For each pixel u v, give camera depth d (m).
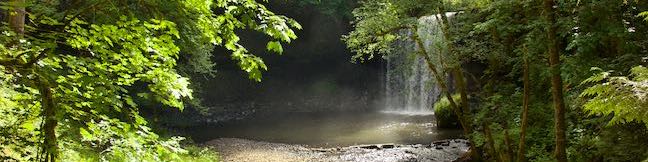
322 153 17.34
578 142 8.46
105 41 4.15
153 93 4.21
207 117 26.86
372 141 19.62
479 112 10.18
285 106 30.70
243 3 4.04
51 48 3.64
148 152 4.11
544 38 7.26
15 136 3.61
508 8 7.87
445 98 20.42
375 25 10.19
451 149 16.58
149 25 4.09
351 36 10.88
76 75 3.81
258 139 21.41
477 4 9.09
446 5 9.75
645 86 3.31
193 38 8.55
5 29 3.61
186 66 17.69
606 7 6.44
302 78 32.56
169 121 23.89
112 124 4.26
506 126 9.80
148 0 4.15
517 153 9.59
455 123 20.09
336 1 28.69
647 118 3.27
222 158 16.77
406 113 26.84
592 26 6.75
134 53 4.07
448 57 9.76
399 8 9.95
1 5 3.70
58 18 4.20
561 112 7.05
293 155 17.11
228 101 29.28
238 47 4.57
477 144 10.23
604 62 6.92
